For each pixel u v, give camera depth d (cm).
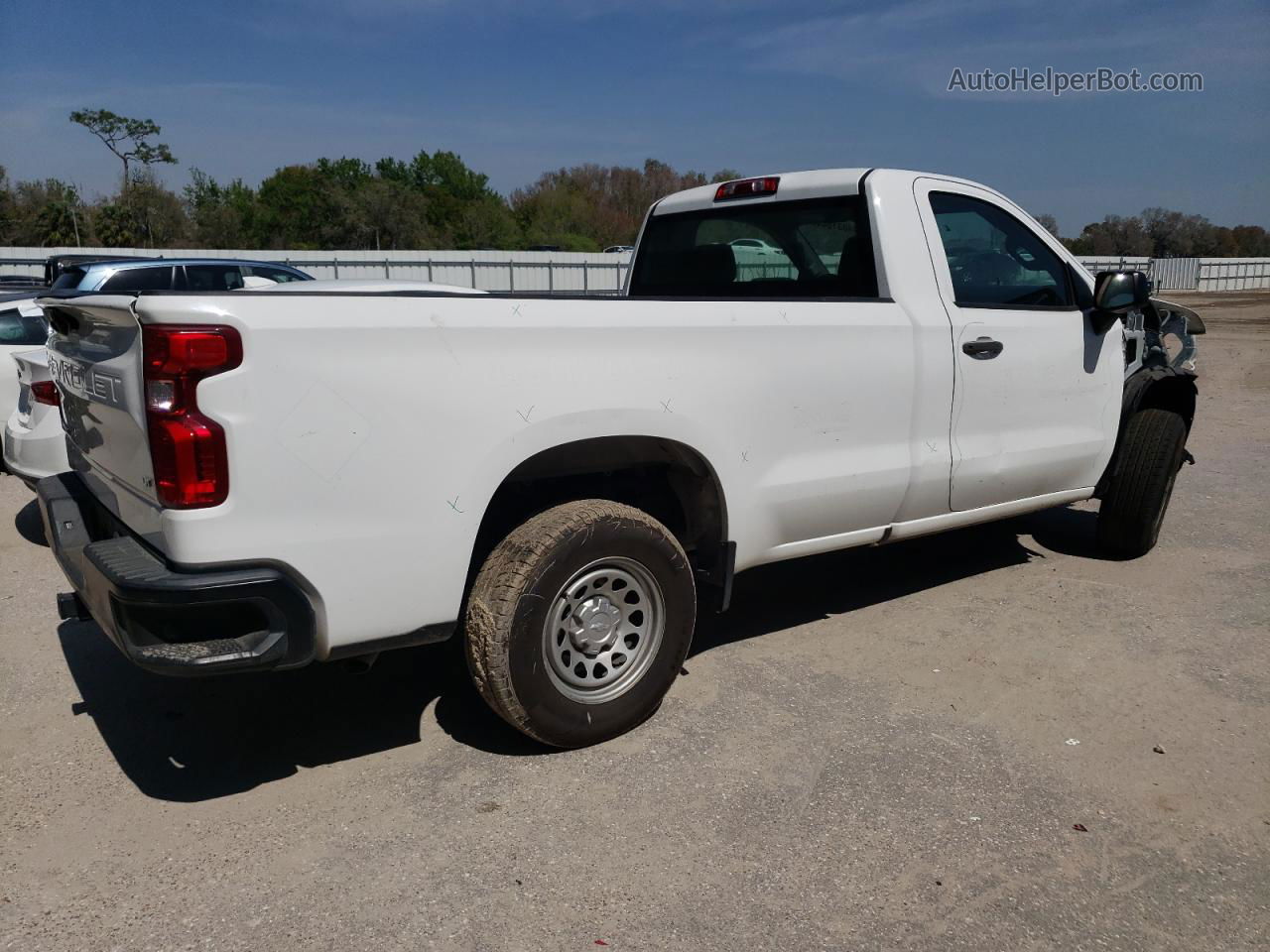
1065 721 360
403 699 382
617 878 268
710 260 510
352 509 279
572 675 329
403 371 282
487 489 302
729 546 367
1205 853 280
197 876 270
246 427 260
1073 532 623
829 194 437
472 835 288
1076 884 266
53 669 412
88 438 330
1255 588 507
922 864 274
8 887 265
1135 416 540
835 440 389
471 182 7775
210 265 1129
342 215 5978
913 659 417
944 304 426
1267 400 1270
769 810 300
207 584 259
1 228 5359
